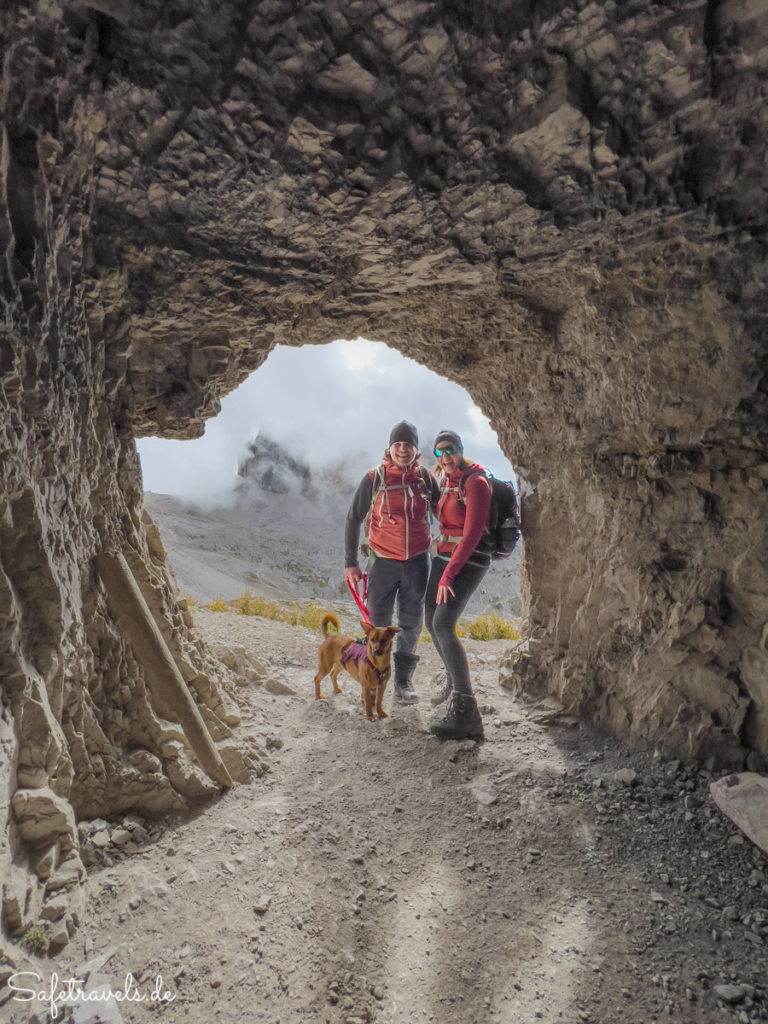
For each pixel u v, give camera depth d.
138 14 1.50
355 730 3.53
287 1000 1.66
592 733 3.35
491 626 7.38
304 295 2.90
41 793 1.87
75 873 1.88
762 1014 1.65
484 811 2.70
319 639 5.89
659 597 3.04
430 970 1.81
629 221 2.35
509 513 3.48
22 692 1.88
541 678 3.88
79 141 1.82
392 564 3.68
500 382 3.90
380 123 1.89
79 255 2.17
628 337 2.86
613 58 1.71
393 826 2.59
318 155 1.94
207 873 2.14
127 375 2.85
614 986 1.75
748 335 2.46
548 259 2.71
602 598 3.40
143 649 2.61
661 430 2.87
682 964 1.83
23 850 1.80
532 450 3.91
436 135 1.94
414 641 3.97
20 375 1.80
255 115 1.79
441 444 3.39
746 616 2.78
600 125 1.89
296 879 2.16
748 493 2.69
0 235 1.65
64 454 2.24
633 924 2.01
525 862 2.36
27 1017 1.43
